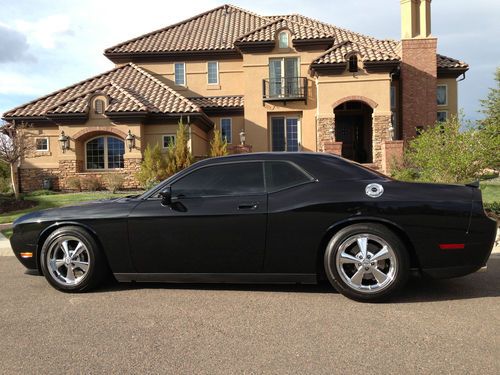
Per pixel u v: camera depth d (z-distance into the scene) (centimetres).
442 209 447
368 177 483
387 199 455
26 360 337
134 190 1830
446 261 449
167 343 364
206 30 2616
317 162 493
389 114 2014
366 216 454
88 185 1878
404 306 446
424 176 1071
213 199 489
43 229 519
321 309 441
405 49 2177
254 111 2302
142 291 516
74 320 423
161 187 512
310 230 464
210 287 527
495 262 646
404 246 451
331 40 2233
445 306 445
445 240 447
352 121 2420
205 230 481
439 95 2338
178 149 1691
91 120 1908
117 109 1861
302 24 2403
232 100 2381
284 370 313
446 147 1022
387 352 339
